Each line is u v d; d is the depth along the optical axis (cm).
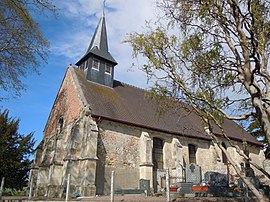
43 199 1368
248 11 616
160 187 1869
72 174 1617
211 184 1512
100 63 2288
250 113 667
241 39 643
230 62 720
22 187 2464
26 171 2514
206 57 730
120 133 1850
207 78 744
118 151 1792
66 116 2062
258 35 623
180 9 711
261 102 636
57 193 1722
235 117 675
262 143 2902
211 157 2319
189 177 1797
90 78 2173
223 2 655
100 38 2453
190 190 1383
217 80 755
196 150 2303
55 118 2288
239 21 648
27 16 1231
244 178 589
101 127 1766
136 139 1930
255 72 627
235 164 605
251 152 2820
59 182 1778
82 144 1698
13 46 1266
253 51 616
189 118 2512
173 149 2088
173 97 751
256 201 1038
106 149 1736
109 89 2245
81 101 1884
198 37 726
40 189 1936
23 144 2503
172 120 2294
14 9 1189
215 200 1054
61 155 1872
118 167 1752
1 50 1252
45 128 2438
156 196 1329
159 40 720
